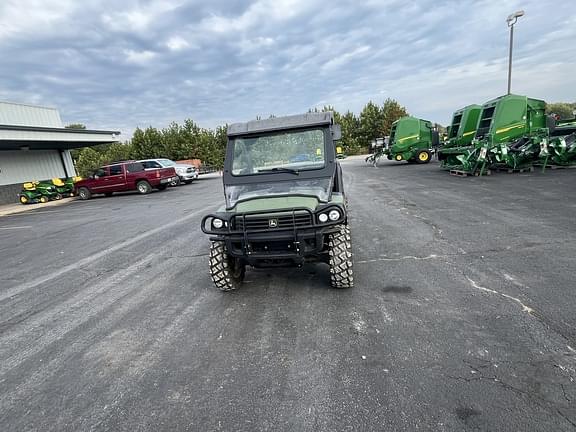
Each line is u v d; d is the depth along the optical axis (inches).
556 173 474.6
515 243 207.8
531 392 91.7
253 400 98.7
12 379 120.5
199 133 1787.6
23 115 917.8
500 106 530.0
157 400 102.7
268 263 159.9
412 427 83.9
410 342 119.0
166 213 468.4
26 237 398.9
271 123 193.9
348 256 157.5
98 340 142.4
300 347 122.6
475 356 108.3
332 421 88.1
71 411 101.5
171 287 194.9
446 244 218.8
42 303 190.4
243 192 181.3
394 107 2042.3
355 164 1141.7
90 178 792.3
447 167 650.8
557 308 131.6
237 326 142.4
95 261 265.3
